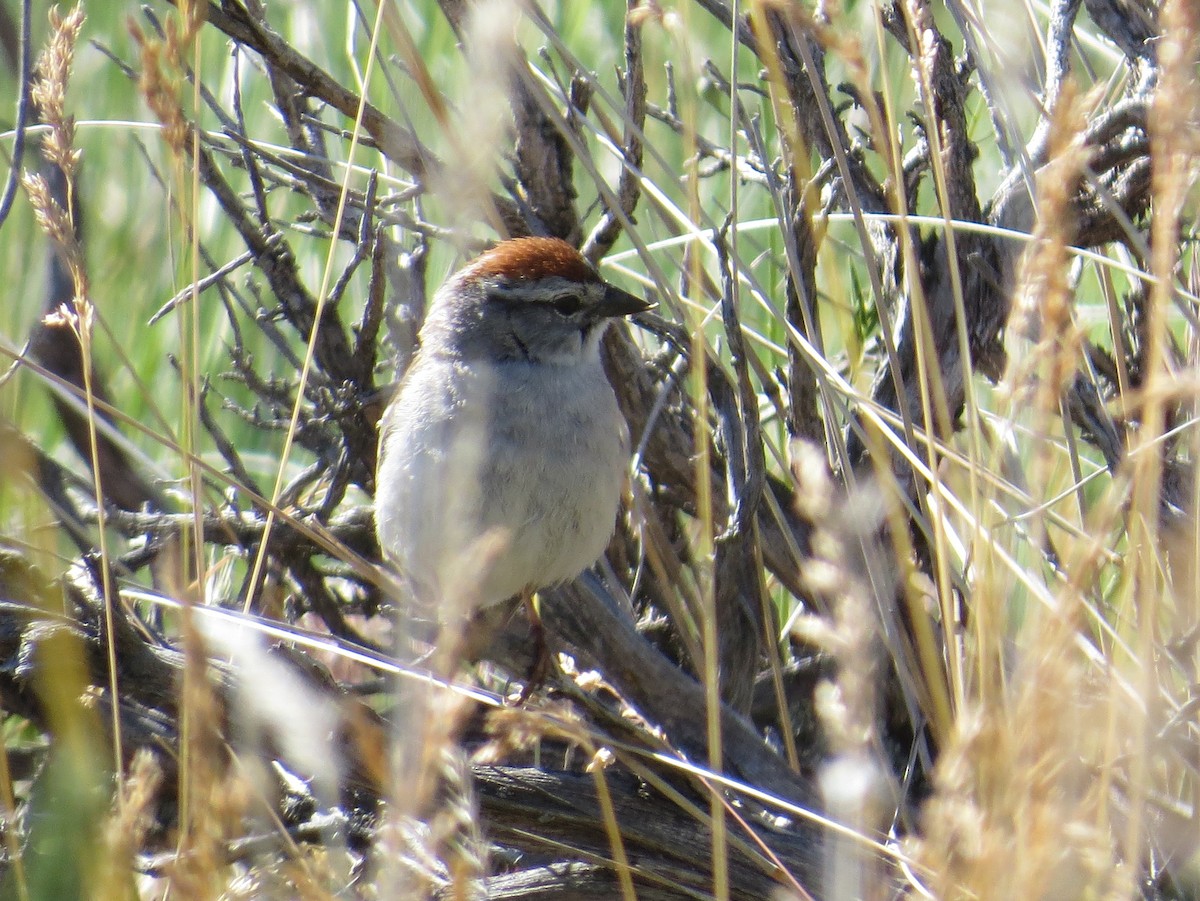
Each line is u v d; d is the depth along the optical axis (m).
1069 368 4.65
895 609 6.65
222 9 7.45
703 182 10.34
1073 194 7.59
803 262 7.40
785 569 7.69
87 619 6.20
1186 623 6.69
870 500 6.38
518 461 7.09
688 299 8.20
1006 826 3.95
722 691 7.38
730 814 6.35
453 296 7.54
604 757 5.70
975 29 7.48
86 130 11.07
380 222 8.20
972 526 5.81
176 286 6.42
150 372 10.33
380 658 6.26
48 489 7.98
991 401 8.73
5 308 9.42
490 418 7.12
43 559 6.20
